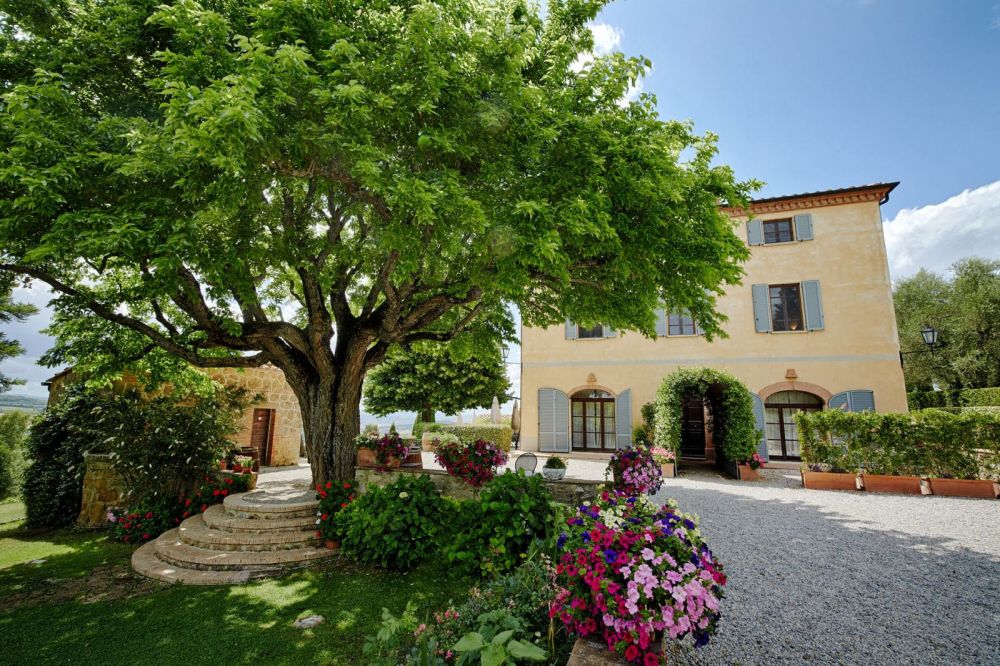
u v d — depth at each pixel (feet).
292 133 14.58
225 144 12.22
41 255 13.30
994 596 15.17
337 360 26.76
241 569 18.81
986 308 67.10
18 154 13.30
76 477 28.27
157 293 15.97
